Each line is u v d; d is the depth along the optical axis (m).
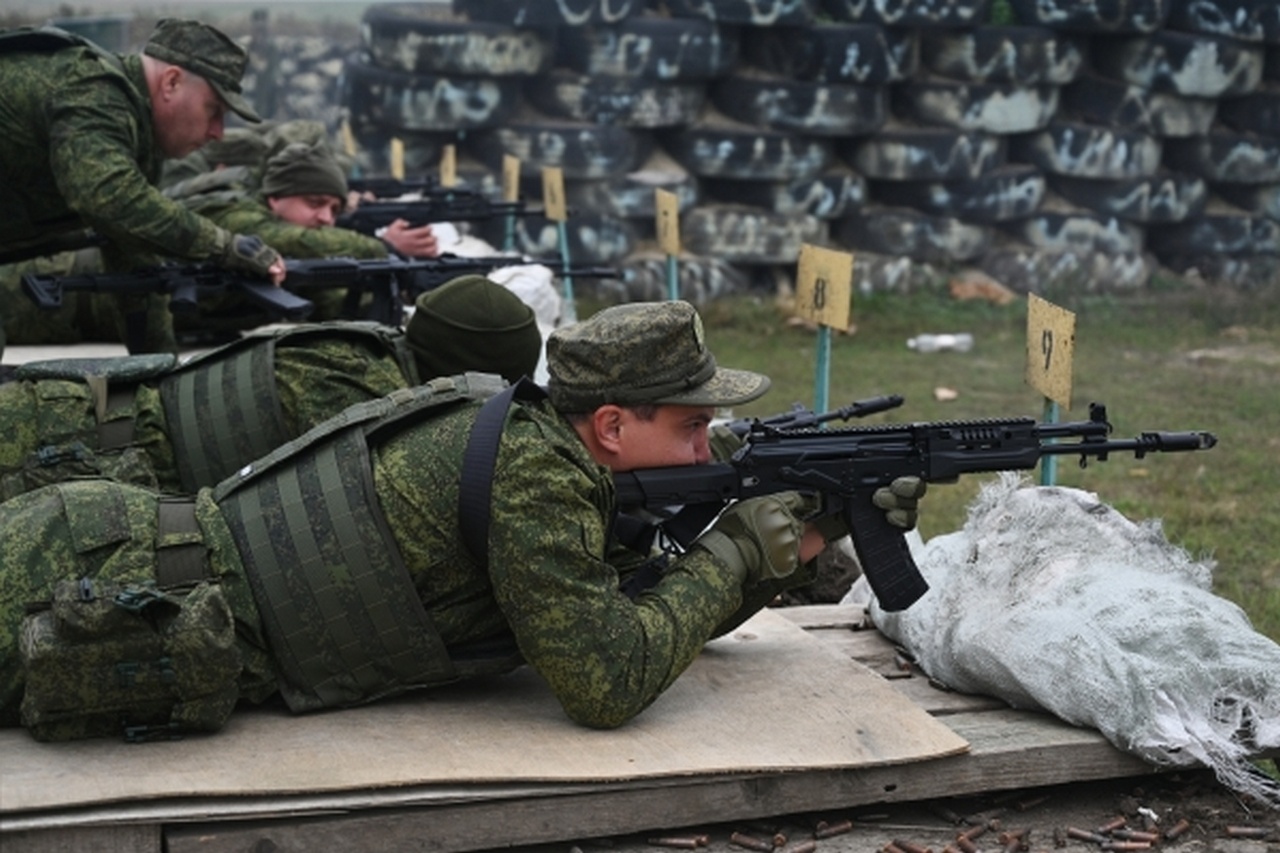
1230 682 3.63
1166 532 6.74
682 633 3.52
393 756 3.34
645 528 3.74
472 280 4.36
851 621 4.59
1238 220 13.42
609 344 3.54
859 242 13.17
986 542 4.14
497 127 12.92
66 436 4.10
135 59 5.77
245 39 19.61
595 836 3.34
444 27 12.73
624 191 12.82
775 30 12.82
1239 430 8.91
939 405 9.59
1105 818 3.61
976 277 13.20
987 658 3.84
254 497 3.57
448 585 3.53
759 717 3.64
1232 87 12.94
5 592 3.40
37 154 5.62
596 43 12.74
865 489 3.70
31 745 3.36
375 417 3.61
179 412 4.24
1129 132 13.06
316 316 7.31
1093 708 3.62
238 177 8.45
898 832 3.53
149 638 3.25
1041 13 12.79
